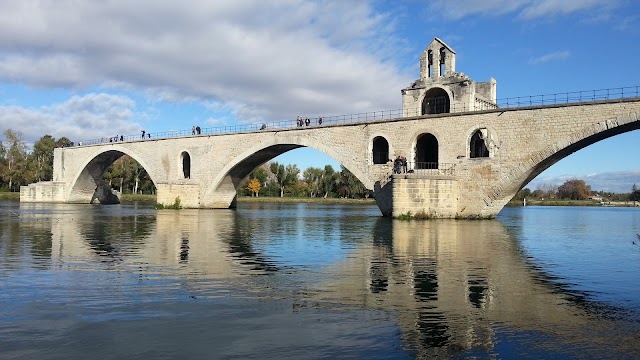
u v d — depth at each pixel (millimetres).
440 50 50531
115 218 46000
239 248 23984
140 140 76000
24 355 9156
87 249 23109
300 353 9297
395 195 44031
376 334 10352
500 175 43094
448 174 45844
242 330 10602
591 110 38469
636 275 17359
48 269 17656
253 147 62312
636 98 36531
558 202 139750
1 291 14039
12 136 128125
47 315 11625
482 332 10492
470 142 46344
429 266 18766
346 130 53531
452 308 12414
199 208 68500
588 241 29969
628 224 48719
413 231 33344
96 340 9953
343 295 13750
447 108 52125
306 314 11797
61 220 42656
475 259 20703
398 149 49375
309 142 56594
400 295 13789
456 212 45250
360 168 52219
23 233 30656
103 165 88125
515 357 9117
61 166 91125
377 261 19969
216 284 15164
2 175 120500
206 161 67875
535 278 16547
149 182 130500
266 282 15516
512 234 33125
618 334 10406
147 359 9031
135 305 12555
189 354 9258
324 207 85625
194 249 23453
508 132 42719
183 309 12195
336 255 21641
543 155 40781
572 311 12203
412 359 9008
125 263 19062
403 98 51781
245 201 113000
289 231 33562
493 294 14016
